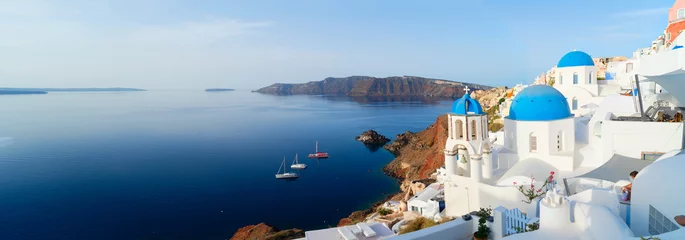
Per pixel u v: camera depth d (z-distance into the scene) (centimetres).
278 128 18888
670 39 4800
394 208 5159
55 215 6481
